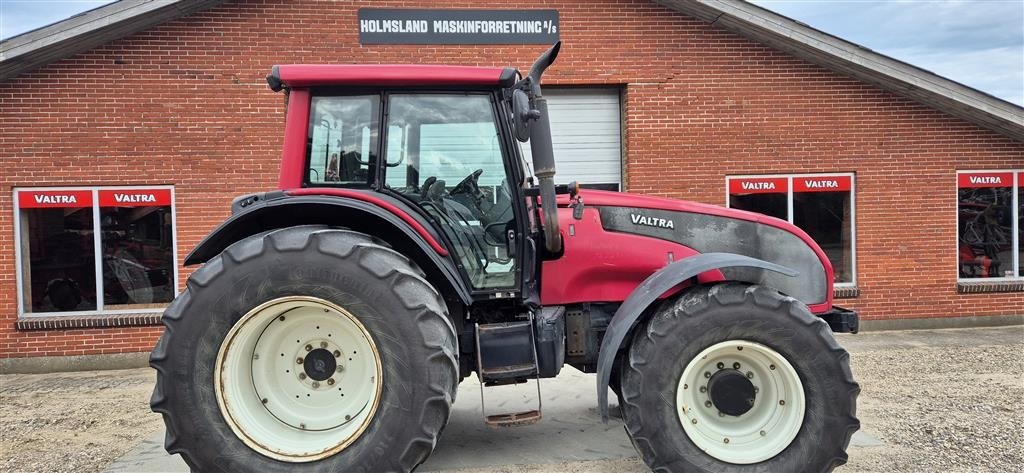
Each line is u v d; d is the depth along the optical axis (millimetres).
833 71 8656
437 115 3682
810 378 3297
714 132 8594
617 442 4305
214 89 7738
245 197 3523
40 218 7555
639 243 3975
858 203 8750
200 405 3074
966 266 8992
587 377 6133
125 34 7527
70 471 4051
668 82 8516
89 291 7676
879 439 4270
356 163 3643
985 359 6852
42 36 6922
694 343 3332
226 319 3092
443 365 3111
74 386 6602
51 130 7480
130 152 7625
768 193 8703
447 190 3697
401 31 8094
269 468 3096
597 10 8391
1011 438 4277
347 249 3125
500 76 3623
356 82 3562
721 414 3436
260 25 7805
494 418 3482
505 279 3750
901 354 7160
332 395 3299
